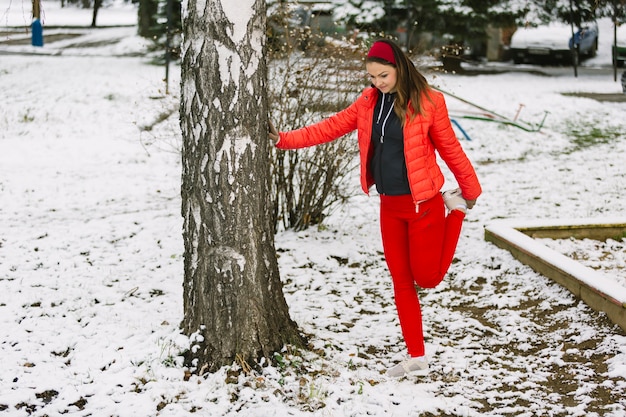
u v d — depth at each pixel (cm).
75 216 762
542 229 649
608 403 376
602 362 418
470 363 430
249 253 401
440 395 391
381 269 607
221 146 385
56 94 1478
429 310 515
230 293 400
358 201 812
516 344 456
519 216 760
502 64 2005
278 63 656
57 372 406
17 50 2172
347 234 693
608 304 466
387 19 1570
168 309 499
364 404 378
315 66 641
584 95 1560
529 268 573
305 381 396
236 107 382
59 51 2186
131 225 719
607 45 2088
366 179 399
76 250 638
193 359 407
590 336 450
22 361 419
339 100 649
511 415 370
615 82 1736
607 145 1194
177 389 386
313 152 713
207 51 377
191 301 415
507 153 1146
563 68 1983
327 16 1430
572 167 1036
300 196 688
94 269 589
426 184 379
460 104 1439
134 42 2311
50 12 4094
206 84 380
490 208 797
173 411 365
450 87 1587
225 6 373
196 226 400
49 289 539
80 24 3338
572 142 1218
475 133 1257
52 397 383
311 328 472
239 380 393
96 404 372
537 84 1689
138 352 425
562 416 367
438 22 1606
